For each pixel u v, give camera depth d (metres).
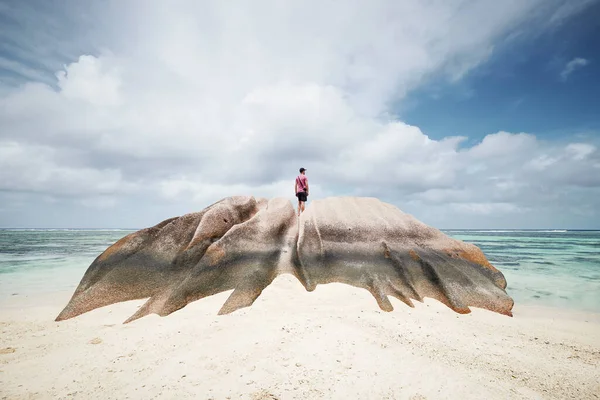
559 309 9.65
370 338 5.79
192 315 7.16
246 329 6.13
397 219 11.99
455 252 10.88
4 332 6.50
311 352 5.13
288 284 8.77
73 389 4.17
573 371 5.04
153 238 10.30
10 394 4.04
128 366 4.78
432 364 4.93
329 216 11.84
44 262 18.19
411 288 8.98
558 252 26.16
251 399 3.88
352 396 3.98
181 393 4.02
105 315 7.62
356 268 9.73
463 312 8.18
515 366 5.11
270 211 11.51
